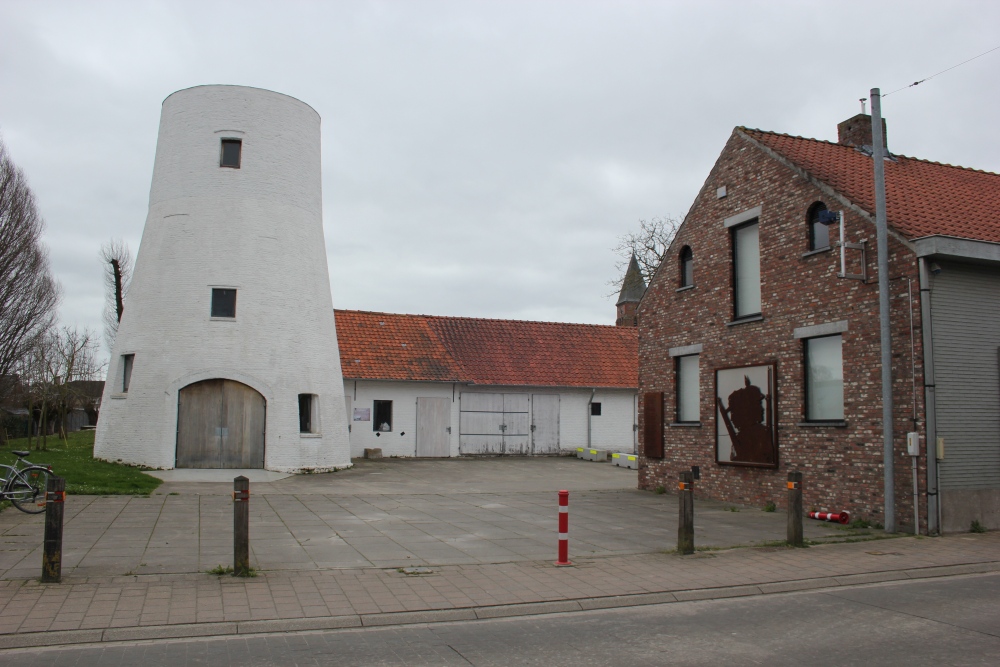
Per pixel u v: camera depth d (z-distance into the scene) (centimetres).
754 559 1134
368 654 688
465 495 1880
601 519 1525
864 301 1477
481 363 3278
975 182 1822
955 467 1373
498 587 937
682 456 1973
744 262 1828
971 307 1418
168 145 2294
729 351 1833
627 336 3806
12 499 1352
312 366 2284
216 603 832
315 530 1303
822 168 1672
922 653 701
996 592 964
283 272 2255
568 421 3328
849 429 1497
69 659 663
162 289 2177
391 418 3023
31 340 3400
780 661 675
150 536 1195
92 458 2227
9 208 3384
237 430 2145
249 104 2288
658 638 749
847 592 968
